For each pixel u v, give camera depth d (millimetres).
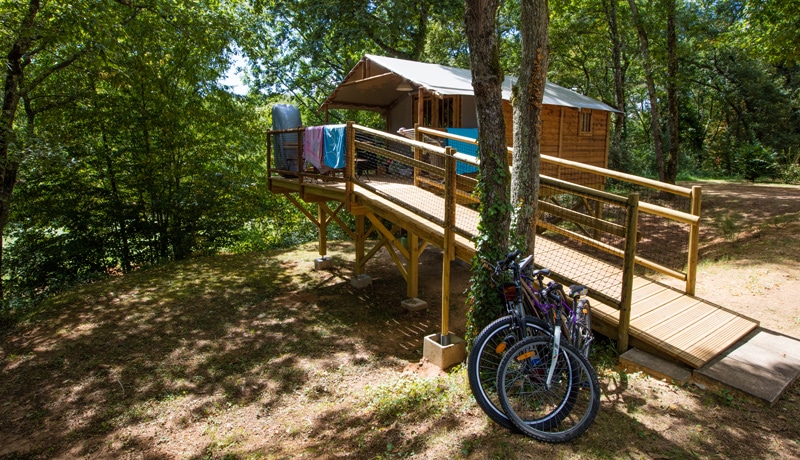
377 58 10523
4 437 4398
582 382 3273
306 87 20766
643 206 5746
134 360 5984
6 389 5355
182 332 6879
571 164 6520
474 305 4441
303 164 9656
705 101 32750
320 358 5980
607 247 5660
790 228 8961
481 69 4152
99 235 12164
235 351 6207
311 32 17953
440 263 10734
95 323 7289
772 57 11922
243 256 11766
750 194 14766
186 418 4629
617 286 5090
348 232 9117
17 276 11312
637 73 27719
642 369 4078
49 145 8625
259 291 8797
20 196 11016
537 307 3721
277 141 9797
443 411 3725
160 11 10852
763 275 6680
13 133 8023
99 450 4125
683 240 10203
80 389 5285
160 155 12500
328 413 4430
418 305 7688
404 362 5848
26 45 9000
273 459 3711
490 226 4344
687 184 19656
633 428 3232
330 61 20812
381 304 8078
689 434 3162
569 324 3756
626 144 22078
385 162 9008
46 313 7840
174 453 4008
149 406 4883
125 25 10586
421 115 8969
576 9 19953
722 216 11617
